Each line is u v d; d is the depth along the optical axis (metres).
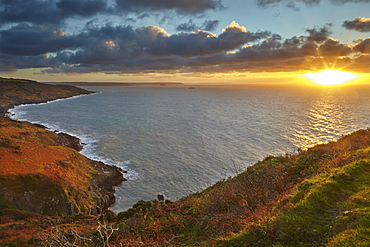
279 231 7.58
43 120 100.62
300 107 123.88
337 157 16.22
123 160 51.47
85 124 90.12
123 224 12.34
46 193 35.25
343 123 75.62
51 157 46.81
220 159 48.84
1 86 183.88
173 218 11.89
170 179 41.91
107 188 40.53
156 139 65.75
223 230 9.51
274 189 13.62
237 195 13.55
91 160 51.12
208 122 87.69
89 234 12.99
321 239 7.02
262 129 71.00
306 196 9.37
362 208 7.91
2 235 18.94
